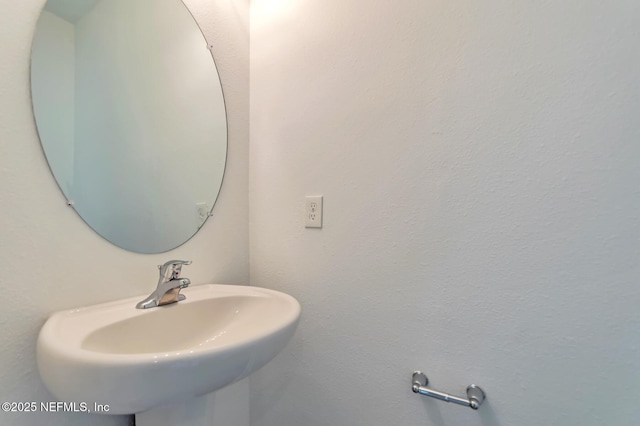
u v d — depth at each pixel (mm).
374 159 922
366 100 933
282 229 1102
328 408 1015
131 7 862
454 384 826
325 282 1013
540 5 716
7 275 605
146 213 872
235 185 1131
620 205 656
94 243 751
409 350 885
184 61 980
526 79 731
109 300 777
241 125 1154
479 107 782
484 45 774
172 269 818
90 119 760
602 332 678
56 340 547
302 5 1059
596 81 670
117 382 472
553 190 711
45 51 679
